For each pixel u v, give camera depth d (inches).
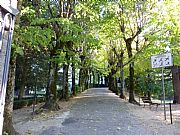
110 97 1059.9
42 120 412.2
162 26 598.9
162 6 620.7
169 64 402.0
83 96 1150.3
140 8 719.1
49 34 370.9
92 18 567.2
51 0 618.5
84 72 1632.6
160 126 350.0
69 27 433.7
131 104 729.6
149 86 1036.5
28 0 545.6
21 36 299.0
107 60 1453.0
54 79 567.2
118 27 786.2
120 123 372.8
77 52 785.6
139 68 836.6
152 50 642.2
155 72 1008.2
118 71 1111.6
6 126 260.8
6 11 186.2
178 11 585.9
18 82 772.6
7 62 188.7
